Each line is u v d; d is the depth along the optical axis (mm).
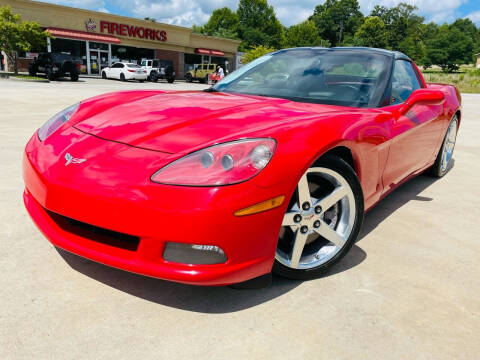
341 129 1808
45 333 1436
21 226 2270
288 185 1550
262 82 2656
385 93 2471
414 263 2131
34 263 1892
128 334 1458
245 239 1491
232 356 1379
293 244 1769
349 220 1944
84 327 1480
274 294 1761
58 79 20156
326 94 2432
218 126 1694
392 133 2270
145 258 1482
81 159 1617
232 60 37344
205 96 2328
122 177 1489
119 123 1834
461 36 89875
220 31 65812
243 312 1623
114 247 1575
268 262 1612
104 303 1628
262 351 1412
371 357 1416
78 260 1941
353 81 2514
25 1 23422
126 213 1447
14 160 3648
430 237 2482
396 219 2752
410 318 1650
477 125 7953
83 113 2047
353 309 1685
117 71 24484
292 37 79750
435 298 1811
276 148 1541
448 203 3150
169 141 1609
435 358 1431
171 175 1450
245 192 1444
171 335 1467
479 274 2061
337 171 1818
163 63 26297
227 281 1525
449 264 2145
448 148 3883
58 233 1676
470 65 114562
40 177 1653
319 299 1742
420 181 3766
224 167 1453
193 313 1600
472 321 1660
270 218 1528
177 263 1479
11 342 1380
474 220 2816
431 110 3041
